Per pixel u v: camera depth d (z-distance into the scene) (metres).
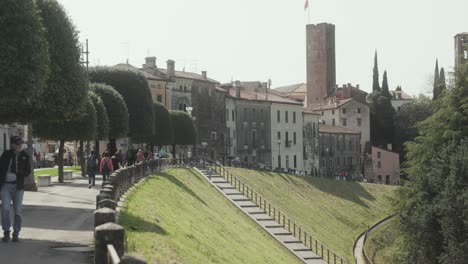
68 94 35.75
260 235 48.94
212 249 27.30
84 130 52.69
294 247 48.44
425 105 152.75
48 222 24.62
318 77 183.88
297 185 86.06
